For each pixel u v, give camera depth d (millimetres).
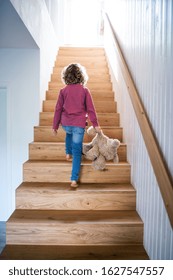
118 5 3576
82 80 2604
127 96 2914
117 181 2719
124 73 2648
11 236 2148
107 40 4719
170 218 1462
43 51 3781
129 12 2844
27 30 2828
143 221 2184
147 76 2102
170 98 1600
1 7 2287
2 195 3939
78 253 2025
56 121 2646
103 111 3779
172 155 1562
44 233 2146
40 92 3625
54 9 5008
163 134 1713
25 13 2664
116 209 2457
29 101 3586
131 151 2691
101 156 2615
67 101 2555
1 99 3893
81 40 7070
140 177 2303
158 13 1851
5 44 3338
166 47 1681
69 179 2715
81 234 2152
